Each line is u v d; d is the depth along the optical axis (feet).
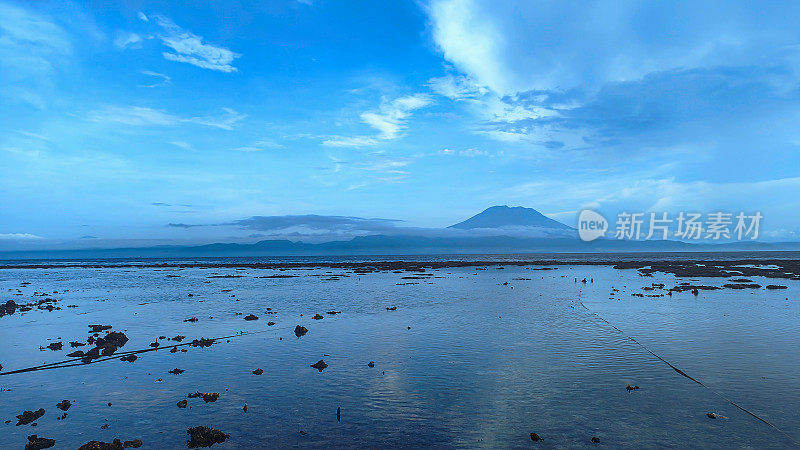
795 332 85.61
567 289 176.86
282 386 57.88
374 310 122.72
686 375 59.36
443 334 88.12
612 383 56.70
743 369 61.87
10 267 494.59
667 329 89.61
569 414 47.03
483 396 52.80
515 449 39.50
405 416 47.26
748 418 45.44
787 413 46.52
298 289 191.72
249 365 68.39
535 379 58.65
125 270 410.11
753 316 104.32
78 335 94.38
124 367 68.49
